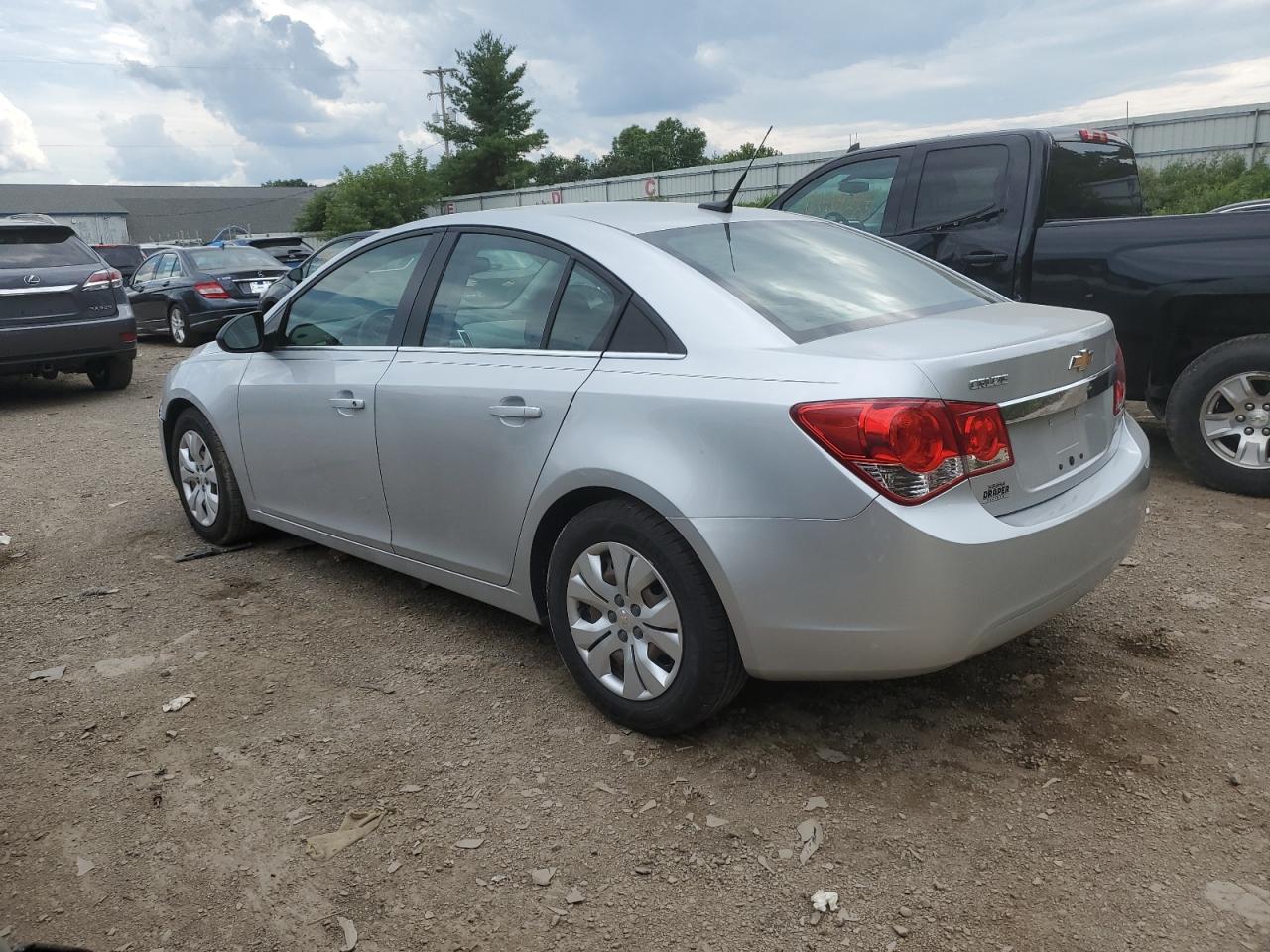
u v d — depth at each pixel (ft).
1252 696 10.66
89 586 15.03
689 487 9.07
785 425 8.59
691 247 10.78
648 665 9.90
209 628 13.34
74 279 31.48
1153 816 8.74
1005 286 19.29
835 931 7.55
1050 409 9.36
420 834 8.86
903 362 8.43
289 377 14.06
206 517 16.47
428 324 12.39
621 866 8.36
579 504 10.52
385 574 15.10
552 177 289.94
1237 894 7.77
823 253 11.62
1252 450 17.11
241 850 8.74
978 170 20.03
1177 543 15.24
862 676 8.84
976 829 8.65
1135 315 17.61
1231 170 89.30
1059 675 11.28
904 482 8.24
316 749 10.27
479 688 11.43
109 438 26.00
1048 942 7.37
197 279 45.32
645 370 9.76
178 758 10.19
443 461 11.69
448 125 193.36
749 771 9.60
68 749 10.44
